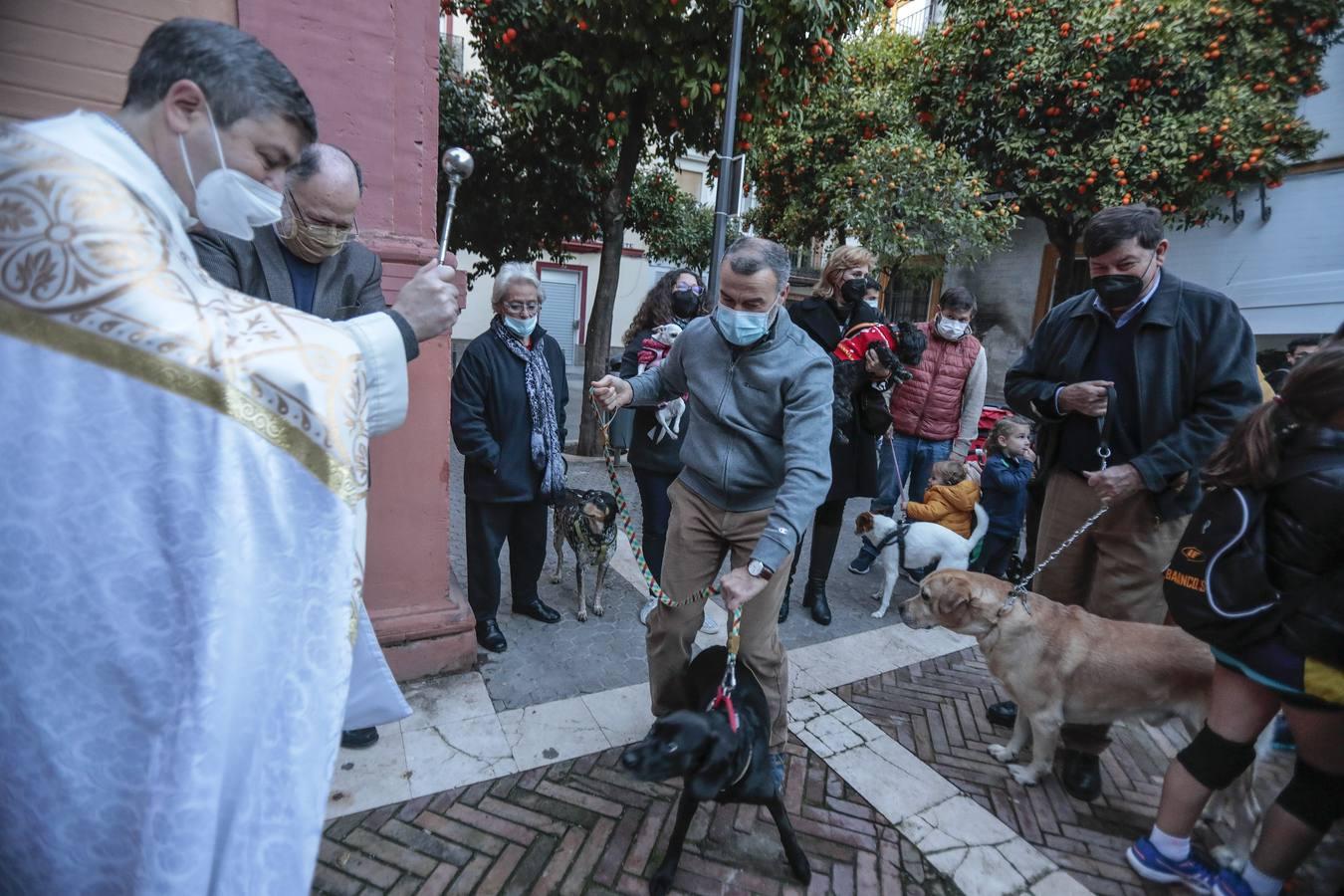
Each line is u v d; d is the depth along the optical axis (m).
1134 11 7.55
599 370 7.74
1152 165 7.64
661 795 2.29
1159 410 2.22
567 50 5.99
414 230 2.58
